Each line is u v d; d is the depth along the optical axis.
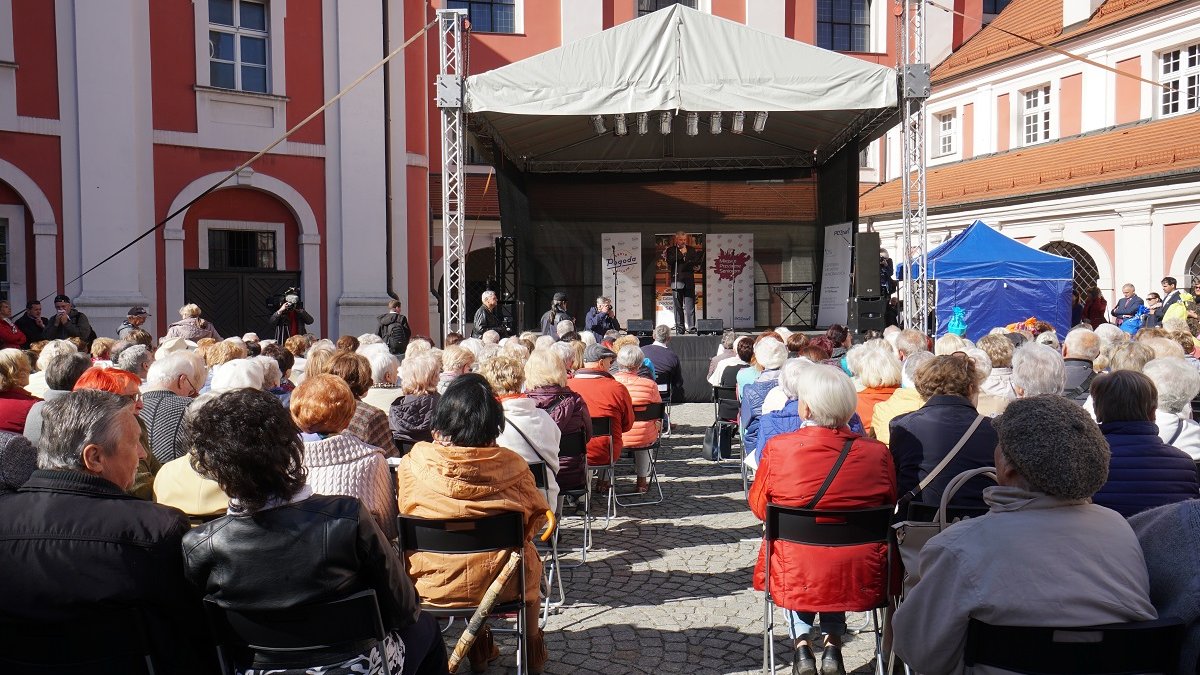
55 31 13.55
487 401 3.50
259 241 15.46
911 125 11.59
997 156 24.03
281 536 2.32
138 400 3.81
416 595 2.58
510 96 11.07
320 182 15.72
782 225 17.80
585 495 5.68
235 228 15.14
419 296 18.36
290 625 2.36
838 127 15.03
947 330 15.96
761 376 6.32
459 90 11.14
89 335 12.31
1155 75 20.09
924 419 3.69
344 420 3.41
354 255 15.84
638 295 17.66
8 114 13.22
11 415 4.14
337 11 15.70
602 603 4.97
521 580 3.53
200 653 2.42
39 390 5.66
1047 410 2.21
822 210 17.50
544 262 17.64
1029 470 2.16
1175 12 19.27
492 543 3.47
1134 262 18.88
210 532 2.33
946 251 16.34
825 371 3.70
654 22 10.91
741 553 5.89
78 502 2.25
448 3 23.39
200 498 3.26
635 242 17.67
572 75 11.00
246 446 2.28
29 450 3.21
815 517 3.51
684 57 10.91
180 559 2.32
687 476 8.34
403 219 17.31
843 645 4.35
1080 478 2.12
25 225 13.48
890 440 3.82
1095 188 19.44
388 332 13.46
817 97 10.98
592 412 6.46
